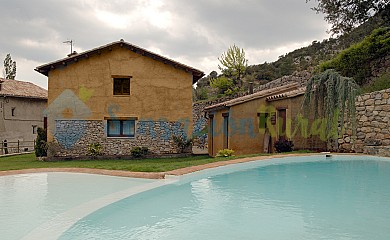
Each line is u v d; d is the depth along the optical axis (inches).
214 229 221.9
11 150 1121.4
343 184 367.9
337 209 269.9
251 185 363.3
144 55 692.7
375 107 557.9
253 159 487.2
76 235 207.3
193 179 384.5
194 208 273.1
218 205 283.0
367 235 211.0
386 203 289.6
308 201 296.8
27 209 259.3
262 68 1754.4
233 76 1469.0
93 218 236.4
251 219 243.3
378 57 711.1
